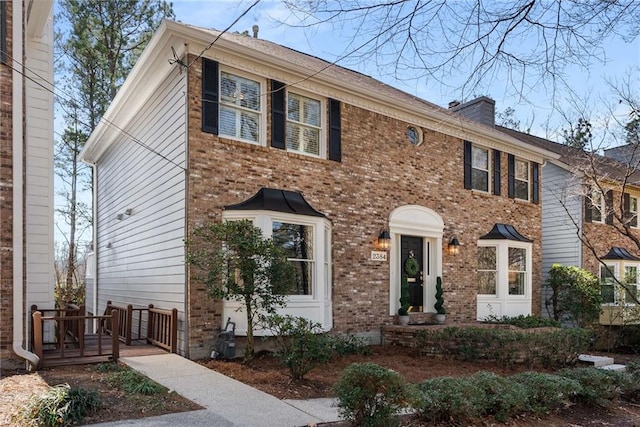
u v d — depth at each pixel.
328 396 6.30
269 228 8.75
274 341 8.26
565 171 16.73
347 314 10.43
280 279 7.82
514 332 9.48
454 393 5.74
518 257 14.18
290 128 9.97
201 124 8.60
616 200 17.84
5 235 7.03
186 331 8.23
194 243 8.18
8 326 6.97
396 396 5.08
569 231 16.77
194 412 5.20
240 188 8.98
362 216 10.88
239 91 9.25
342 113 10.73
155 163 9.93
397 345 10.67
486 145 14.00
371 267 10.98
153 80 9.91
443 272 12.50
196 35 8.30
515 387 6.36
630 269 16.67
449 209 12.80
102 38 19.33
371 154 11.19
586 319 14.02
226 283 7.70
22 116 7.28
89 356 7.66
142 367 7.25
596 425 6.38
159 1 20.00
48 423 4.52
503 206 14.29
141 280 10.60
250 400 5.79
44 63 9.64
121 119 12.05
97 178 15.47
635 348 14.77
